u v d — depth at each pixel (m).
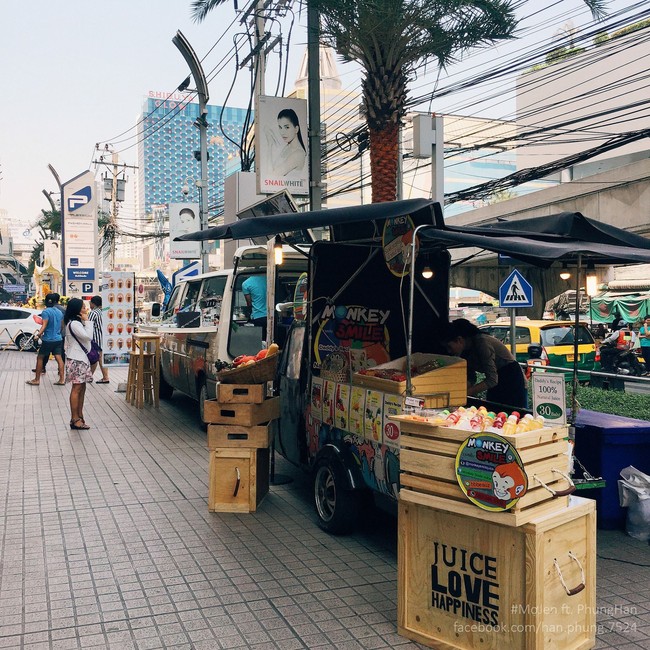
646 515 5.12
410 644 3.55
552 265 5.87
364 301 6.12
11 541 5.05
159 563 4.65
